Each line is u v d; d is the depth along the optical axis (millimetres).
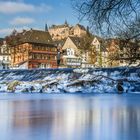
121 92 56938
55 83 61344
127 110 26125
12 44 174875
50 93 57062
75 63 167625
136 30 15758
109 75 59156
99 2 12469
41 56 173000
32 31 173500
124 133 15398
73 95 50562
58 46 192125
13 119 20641
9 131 16078
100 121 19500
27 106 30406
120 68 58812
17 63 172000
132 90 56438
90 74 61594
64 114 23453
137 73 56438
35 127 17234
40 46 173250
